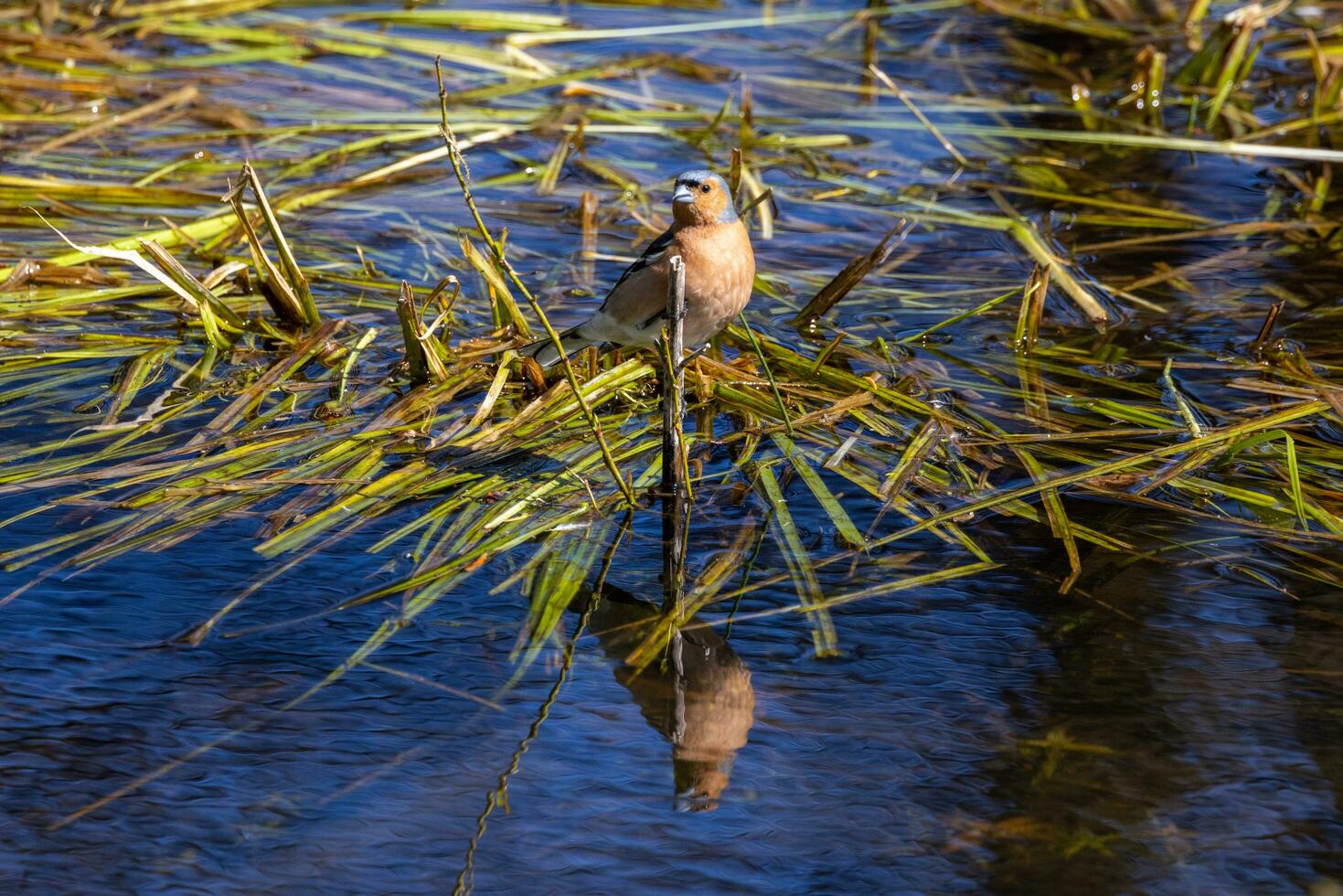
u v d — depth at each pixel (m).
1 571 8.59
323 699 7.52
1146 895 6.22
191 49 19.75
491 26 21.14
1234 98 19.16
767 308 13.31
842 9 23.33
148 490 9.62
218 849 6.42
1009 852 6.50
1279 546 9.23
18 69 18.30
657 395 11.38
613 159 17.14
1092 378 11.85
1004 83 19.92
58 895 6.11
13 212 14.46
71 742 7.10
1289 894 6.24
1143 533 9.43
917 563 9.05
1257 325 12.86
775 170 17.03
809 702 7.62
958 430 10.74
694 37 21.66
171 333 12.54
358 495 9.61
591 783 6.93
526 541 9.22
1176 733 7.34
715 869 6.36
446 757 7.09
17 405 10.92
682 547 9.20
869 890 6.24
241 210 12.04
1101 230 15.37
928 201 16.11
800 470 10.15
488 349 11.68
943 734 7.35
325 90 18.77
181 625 8.14
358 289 13.41
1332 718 7.45
